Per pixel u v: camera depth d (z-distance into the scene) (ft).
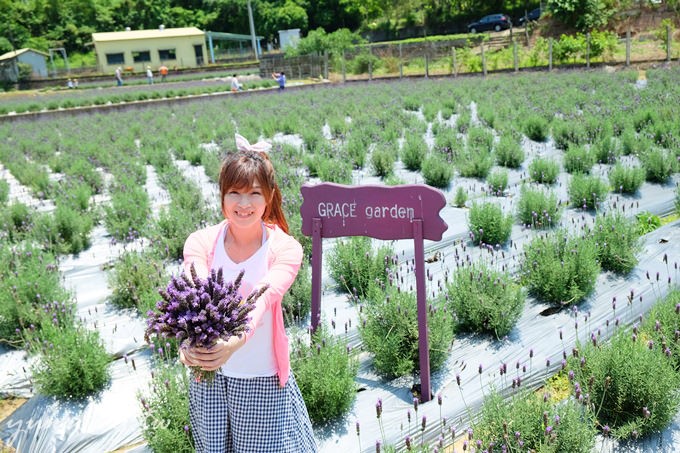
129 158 42.52
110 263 22.48
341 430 11.56
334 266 18.29
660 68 78.33
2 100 135.13
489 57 114.83
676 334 11.83
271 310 7.88
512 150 33.71
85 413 12.82
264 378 7.95
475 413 11.85
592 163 30.30
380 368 13.33
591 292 16.60
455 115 56.70
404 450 11.00
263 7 265.54
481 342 14.57
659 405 10.57
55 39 272.10
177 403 10.76
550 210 22.03
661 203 24.26
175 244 21.81
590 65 96.22
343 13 255.29
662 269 17.83
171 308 6.85
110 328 16.84
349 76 134.92
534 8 198.18
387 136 41.65
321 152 39.14
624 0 115.75
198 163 42.63
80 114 91.40
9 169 44.52
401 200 11.95
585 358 11.56
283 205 24.06
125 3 286.25
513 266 18.85
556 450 9.45
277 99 86.33
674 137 32.50
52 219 24.44
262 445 7.95
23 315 15.92
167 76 186.39
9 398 13.83
